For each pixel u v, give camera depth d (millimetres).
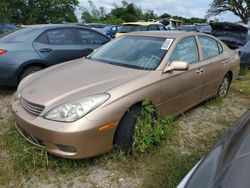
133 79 3404
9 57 5359
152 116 3619
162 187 2928
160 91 3656
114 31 20141
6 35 5863
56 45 6035
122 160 3256
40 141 3113
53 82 3389
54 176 3082
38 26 6098
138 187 2947
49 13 31969
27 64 5547
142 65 3820
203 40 4875
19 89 3641
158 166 3248
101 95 3051
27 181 3006
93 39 6801
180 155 3486
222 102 5477
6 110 4781
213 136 4102
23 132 3299
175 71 3895
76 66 3955
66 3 32312
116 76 3455
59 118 2908
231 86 6520
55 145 2967
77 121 2875
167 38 4234
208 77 4820
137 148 3318
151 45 4156
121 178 3070
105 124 3004
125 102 3160
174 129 4059
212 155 1991
